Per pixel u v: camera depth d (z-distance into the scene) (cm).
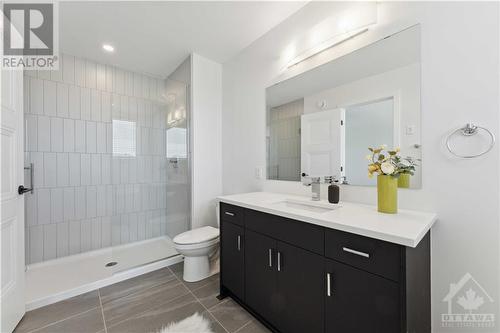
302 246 115
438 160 110
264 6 172
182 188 269
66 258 240
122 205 279
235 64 247
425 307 105
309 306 112
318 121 166
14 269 141
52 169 235
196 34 208
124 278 204
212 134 261
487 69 96
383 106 130
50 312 157
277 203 155
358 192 143
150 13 177
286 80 190
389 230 86
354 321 94
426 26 113
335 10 151
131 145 286
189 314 155
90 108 258
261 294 140
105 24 190
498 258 95
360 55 141
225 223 172
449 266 107
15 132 144
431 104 112
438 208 110
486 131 97
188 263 202
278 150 198
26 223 221
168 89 302
